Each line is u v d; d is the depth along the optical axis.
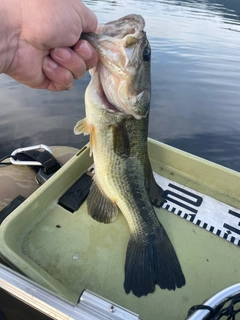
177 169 0.41
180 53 1.46
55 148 0.53
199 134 0.88
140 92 0.31
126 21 0.29
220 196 0.39
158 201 0.37
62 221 0.33
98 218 0.34
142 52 0.29
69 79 0.24
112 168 0.33
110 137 0.32
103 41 0.27
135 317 0.19
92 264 0.30
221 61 1.40
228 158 0.81
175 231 0.34
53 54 0.22
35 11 0.20
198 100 1.05
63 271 0.29
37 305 0.19
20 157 0.43
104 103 0.30
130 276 0.29
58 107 0.90
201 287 0.29
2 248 0.26
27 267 0.25
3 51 0.20
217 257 0.32
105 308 0.19
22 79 0.23
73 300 0.26
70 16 0.21
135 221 0.33
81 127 0.33
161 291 0.29
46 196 0.33
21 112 0.86
